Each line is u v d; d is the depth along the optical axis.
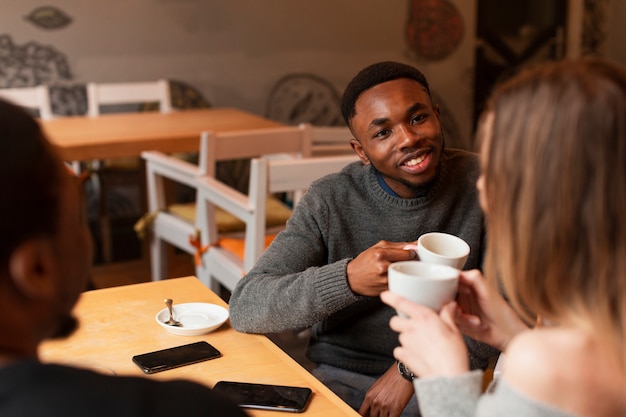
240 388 1.22
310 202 1.66
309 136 3.00
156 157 3.10
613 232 0.78
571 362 0.79
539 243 0.81
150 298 1.62
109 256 4.24
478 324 1.08
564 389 0.79
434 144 1.58
